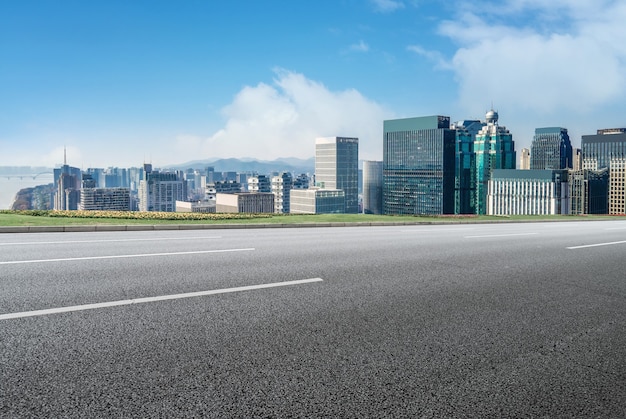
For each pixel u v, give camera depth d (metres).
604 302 5.92
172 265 7.65
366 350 4.04
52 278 6.49
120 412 2.91
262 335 4.34
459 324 4.86
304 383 3.37
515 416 3.01
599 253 10.50
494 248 10.98
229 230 14.98
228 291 5.96
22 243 10.31
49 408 2.94
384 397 3.20
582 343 4.38
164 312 4.98
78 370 3.49
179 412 2.92
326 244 11.02
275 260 8.40
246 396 3.15
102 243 10.48
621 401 3.25
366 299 5.76
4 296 5.49
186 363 3.66
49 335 4.21
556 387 3.44
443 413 3.01
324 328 4.59
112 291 5.81
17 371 3.46
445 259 9.05
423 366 3.74
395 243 11.53
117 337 4.20
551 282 7.09
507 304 5.72
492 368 3.75
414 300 5.78
